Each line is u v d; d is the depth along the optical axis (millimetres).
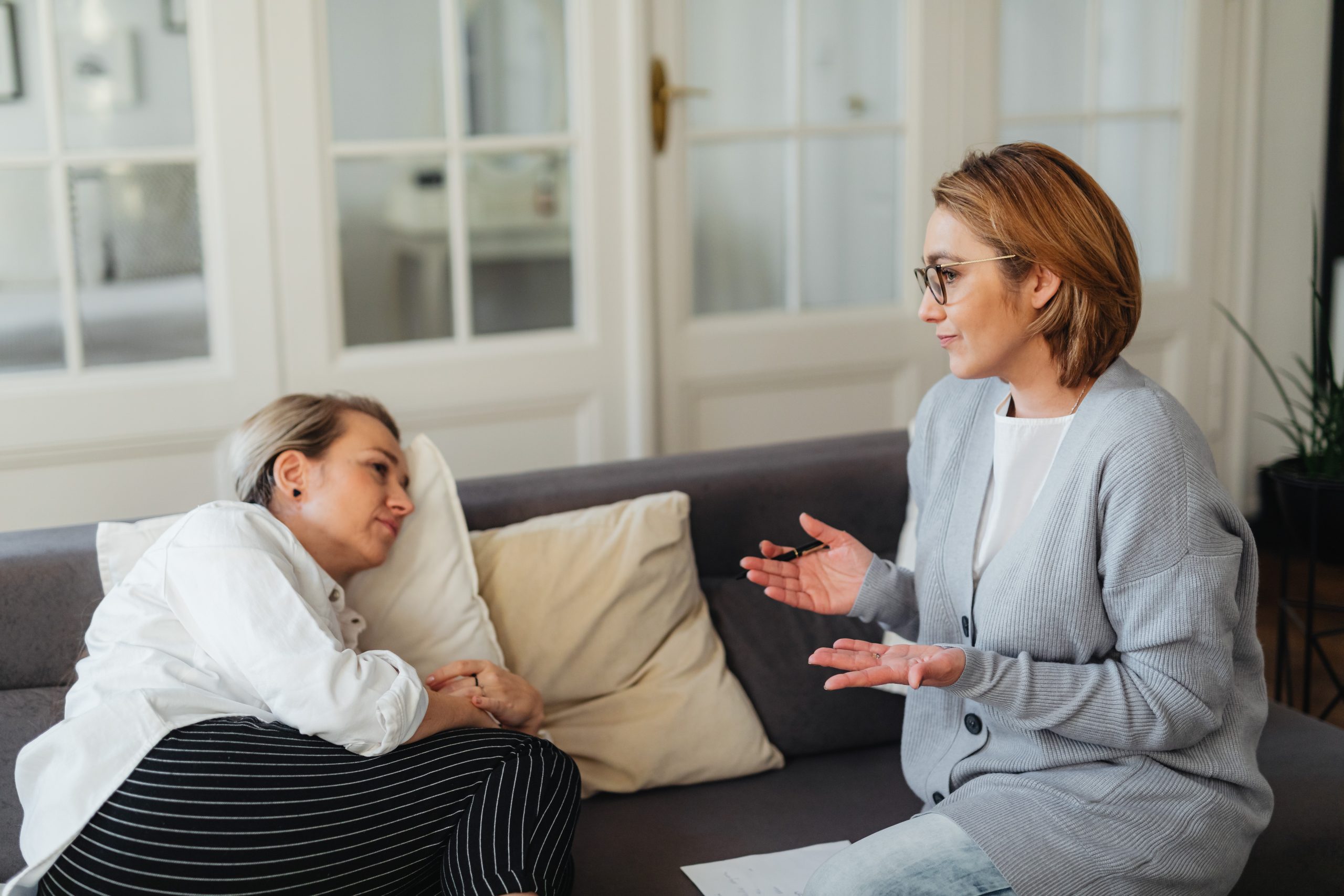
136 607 1393
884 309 3141
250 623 1336
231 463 1566
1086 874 1209
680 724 1677
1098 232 1255
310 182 2514
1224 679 1237
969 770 1378
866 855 1255
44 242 2375
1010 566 1318
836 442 2029
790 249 3043
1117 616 1269
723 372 2980
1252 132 3434
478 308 2758
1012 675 1236
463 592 1627
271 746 1294
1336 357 3625
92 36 2340
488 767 1373
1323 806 1492
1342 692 2359
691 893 1413
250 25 2410
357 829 1284
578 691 1679
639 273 2812
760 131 2928
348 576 1598
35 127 2332
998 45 3111
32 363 2408
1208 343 3504
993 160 1295
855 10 2988
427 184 2652
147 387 2449
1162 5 3283
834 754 1809
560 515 1774
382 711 1312
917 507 1848
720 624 1818
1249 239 3492
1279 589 3238
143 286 2461
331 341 2590
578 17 2697
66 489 2436
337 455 1545
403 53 2588
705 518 1872
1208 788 1266
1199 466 1252
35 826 1259
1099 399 1299
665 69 2805
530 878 1252
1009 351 1312
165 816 1229
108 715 1283
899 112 3082
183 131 2434
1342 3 3461
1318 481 2387
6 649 1516
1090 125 3268
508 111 2707
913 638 1538
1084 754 1277
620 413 2889
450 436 2736
